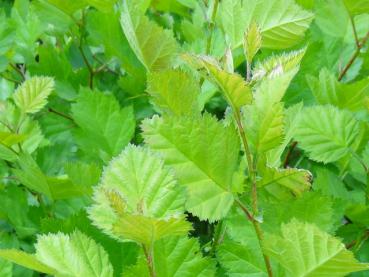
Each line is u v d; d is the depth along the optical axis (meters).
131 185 0.59
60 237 0.62
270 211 0.70
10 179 0.92
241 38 0.81
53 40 1.13
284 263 0.61
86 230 0.74
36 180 0.81
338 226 0.76
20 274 0.80
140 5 0.96
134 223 0.55
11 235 0.84
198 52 0.94
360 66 0.97
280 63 0.63
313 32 1.02
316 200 0.70
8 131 0.86
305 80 0.95
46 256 0.61
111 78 1.04
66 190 0.82
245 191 0.68
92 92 0.90
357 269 0.59
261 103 0.63
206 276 0.66
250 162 0.63
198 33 1.01
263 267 0.71
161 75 0.65
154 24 0.74
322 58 1.00
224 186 0.64
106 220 0.59
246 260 0.71
